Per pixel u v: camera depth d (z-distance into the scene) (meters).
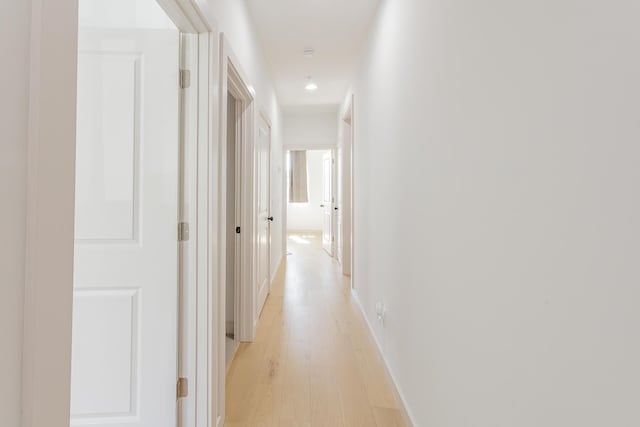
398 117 1.92
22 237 0.54
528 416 0.79
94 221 1.42
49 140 0.59
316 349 2.50
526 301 0.79
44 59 0.57
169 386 1.43
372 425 1.68
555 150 0.70
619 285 0.56
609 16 0.57
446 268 1.25
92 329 1.42
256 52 2.84
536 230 0.76
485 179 0.98
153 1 1.42
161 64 1.43
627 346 0.54
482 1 0.99
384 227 2.27
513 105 0.84
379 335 2.37
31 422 0.56
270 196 3.88
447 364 1.24
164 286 1.43
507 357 0.87
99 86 1.42
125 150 1.43
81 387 1.41
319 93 4.70
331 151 6.01
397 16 1.94
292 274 4.80
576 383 0.65
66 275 0.63
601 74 0.59
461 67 1.12
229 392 1.94
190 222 1.47
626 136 0.54
